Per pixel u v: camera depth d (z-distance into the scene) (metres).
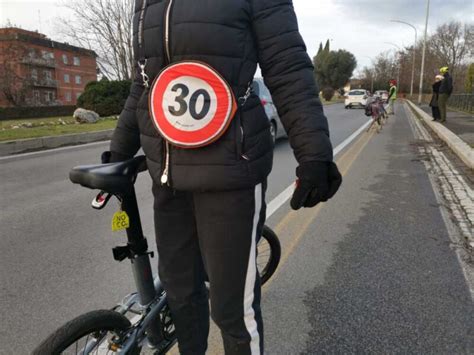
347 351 2.49
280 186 6.31
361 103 32.31
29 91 40.84
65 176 7.29
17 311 2.96
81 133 11.75
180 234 1.84
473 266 3.55
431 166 7.98
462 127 13.85
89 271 3.56
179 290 1.91
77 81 66.94
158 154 1.67
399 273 3.43
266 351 2.51
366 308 2.93
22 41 41.81
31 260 3.78
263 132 1.66
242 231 1.65
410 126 16.42
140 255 1.87
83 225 4.72
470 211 5.07
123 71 22.77
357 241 4.12
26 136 10.92
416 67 58.31
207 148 1.57
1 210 5.29
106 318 1.75
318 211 5.09
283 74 1.57
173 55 1.56
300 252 3.88
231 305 1.73
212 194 1.62
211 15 1.48
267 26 1.55
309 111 1.56
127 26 22.08
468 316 2.81
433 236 4.23
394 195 5.82
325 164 1.56
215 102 1.51
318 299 3.06
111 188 1.64
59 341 1.58
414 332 2.65
